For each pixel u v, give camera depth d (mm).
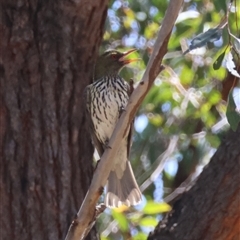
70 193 10070
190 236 9648
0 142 10031
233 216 9477
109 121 10859
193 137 14398
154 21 14609
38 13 10359
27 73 10211
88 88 10508
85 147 10422
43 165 10055
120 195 10508
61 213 9945
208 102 14125
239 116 8484
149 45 14281
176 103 14562
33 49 10258
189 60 14492
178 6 7762
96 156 12789
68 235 8125
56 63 10328
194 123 14812
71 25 10438
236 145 9711
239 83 8891
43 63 10273
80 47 10500
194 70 14562
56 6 10383
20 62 10203
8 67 10180
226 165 9680
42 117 10164
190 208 9828
